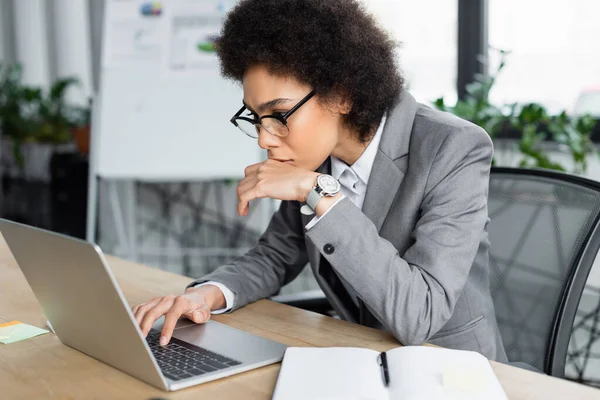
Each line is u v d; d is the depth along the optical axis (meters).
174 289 1.31
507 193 1.32
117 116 3.28
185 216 4.62
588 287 2.50
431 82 3.42
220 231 4.50
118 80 3.29
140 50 3.29
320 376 0.82
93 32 5.12
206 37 3.24
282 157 1.12
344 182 1.28
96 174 3.27
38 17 5.43
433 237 1.09
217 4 3.25
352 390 0.77
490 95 3.12
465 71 3.26
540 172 1.31
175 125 3.25
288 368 0.85
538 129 2.96
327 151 1.13
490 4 3.15
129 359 0.83
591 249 1.18
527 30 3.01
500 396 0.75
